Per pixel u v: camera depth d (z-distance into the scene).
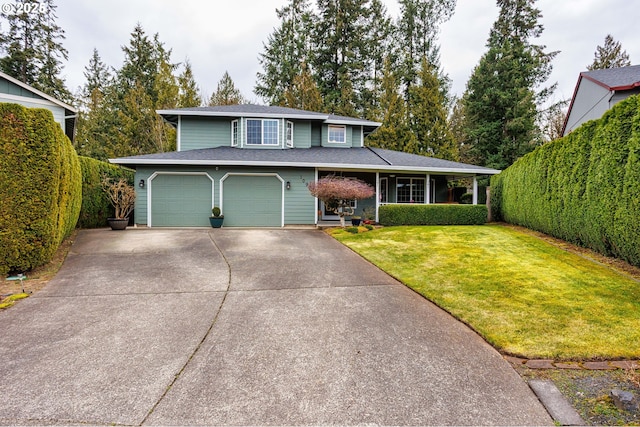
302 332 3.73
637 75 13.55
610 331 3.66
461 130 27.19
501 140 23.20
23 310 4.31
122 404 2.46
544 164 9.11
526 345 3.39
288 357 3.19
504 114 23.05
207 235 10.20
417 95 23.52
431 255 7.51
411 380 2.82
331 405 2.48
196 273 6.13
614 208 5.95
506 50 22.69
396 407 2.47
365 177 15.35
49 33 25.34
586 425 2.29
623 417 2.35
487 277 5.78
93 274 5.99
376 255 7.64
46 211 6.01
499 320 4.02
